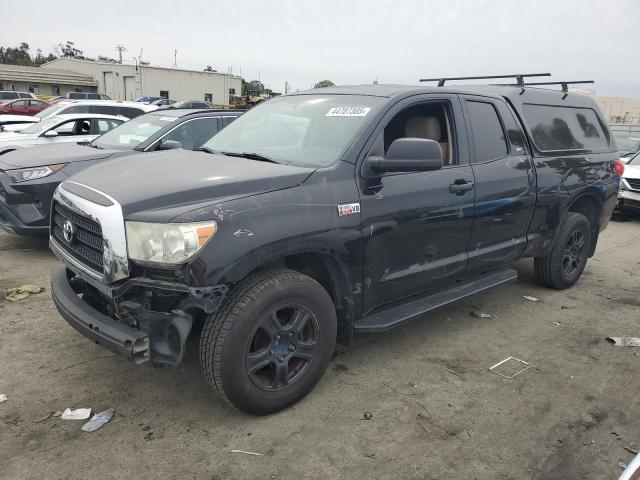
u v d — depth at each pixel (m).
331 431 3.06
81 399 3.29
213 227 2.73
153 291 2.78
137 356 2.75
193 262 2.68
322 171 3.26
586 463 2.87
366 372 3.76
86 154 6.42
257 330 2.98
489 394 3.53
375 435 3.04
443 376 3.75
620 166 5.97
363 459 2.84
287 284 3.03
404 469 2.77
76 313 3.00
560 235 5.34
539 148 4.89
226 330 2.84
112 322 2.88
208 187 2.93
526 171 4.65
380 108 3.66
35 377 3.53
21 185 5.93
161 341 2.81
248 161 3.51
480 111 4.38
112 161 3.74
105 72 58.31
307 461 2.80
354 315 3.52
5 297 4.89
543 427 3.18
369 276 3.50
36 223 6.05
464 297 4.21
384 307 3.87
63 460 2.74
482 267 4.45
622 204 10.28
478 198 4.15
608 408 3.41
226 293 2.82
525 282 5.98
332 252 3.22
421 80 6.06
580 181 5.28
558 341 4.42
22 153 6.60
